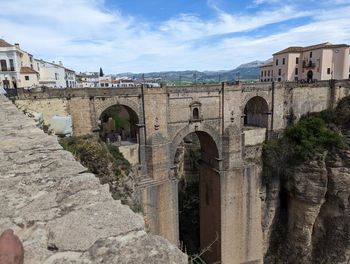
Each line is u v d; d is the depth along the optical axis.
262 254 47.09
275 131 47.19
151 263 3.80
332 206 45.34
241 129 42.78
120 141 36.81
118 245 4.14
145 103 34.31
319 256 46.03
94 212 5.05
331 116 50.47
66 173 7.00
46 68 80.19
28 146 9.62
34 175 6.94
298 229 46.59
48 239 4.31
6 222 4.76
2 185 6.30
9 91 30.20
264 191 45.94
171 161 37.41
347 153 43.69
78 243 4.17
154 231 35.09
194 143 60.94
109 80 110.38
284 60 87.62
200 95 38.56
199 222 49.94
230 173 41.19
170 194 36.19
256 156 46.00
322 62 79.44
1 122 14.70
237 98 41.69
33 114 24.73
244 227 43.84
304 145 45.09
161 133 35.88
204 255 46.28
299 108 49.72
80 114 31.52
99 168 27.06
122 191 29.53
